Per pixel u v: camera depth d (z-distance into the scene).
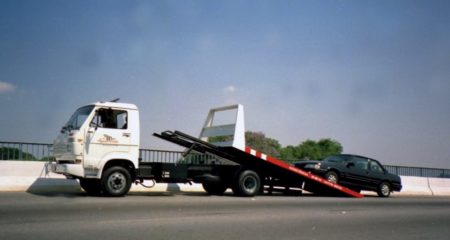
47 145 15.91
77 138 12.63
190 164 14.94
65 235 7.14
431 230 9.79
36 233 7.21
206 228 8.40
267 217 10.32
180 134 14.67
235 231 8.27
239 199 14.18
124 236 7.26
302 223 9.73
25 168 15.22
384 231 9.31
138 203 11.44
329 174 18.59
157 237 7.32
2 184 14.58
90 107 13.08
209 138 16.44
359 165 19.64
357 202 15.48
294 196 17.22
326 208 12.96
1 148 15.17
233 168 15.84
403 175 26.14
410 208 14.44
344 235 8.55
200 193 16.83
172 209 10.69
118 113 13.31
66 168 12.54
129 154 13.32
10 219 8.39
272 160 15.85
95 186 14.05
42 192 14.17
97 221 8.53
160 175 14.17
